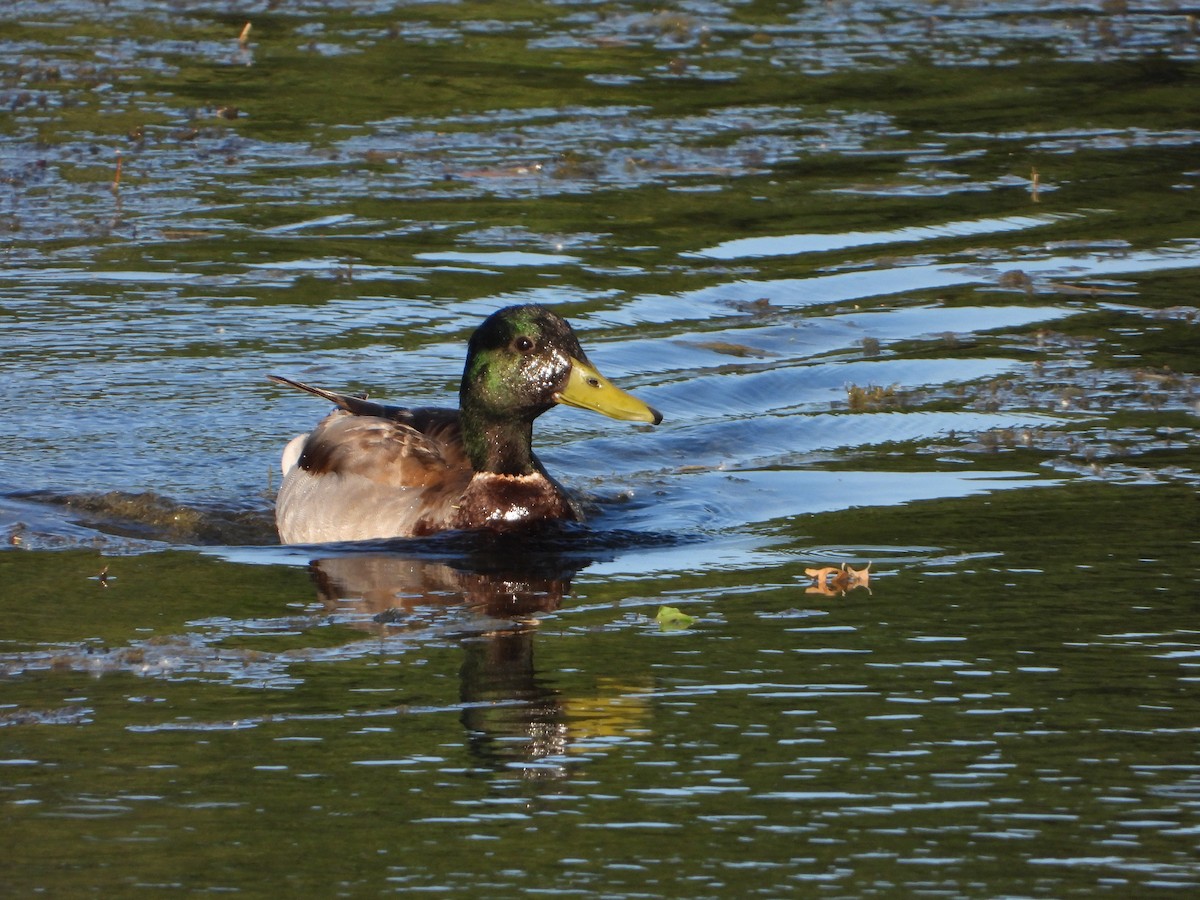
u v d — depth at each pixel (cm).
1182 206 2070
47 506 1285
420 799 798
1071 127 2397
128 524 1259
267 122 2384
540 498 1249
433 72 2633
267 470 1379
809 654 973
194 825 773
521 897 707
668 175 2194
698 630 1020
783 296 1794
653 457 1412
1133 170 2211
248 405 1506
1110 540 1160
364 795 802
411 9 3019
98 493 1312
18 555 1177
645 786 809
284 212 2034
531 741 859
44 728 878
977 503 1257
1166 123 2412
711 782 812
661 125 2397
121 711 901
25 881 722
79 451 1395
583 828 769
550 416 1528
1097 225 2011
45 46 2722
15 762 838
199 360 1606
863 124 2412
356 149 2277
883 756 838
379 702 914
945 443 1408
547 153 2264
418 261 1883
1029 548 1152
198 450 1410
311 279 1823
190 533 1252
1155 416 1457
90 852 749
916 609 1042
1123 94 2553
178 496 1316
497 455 1254
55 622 1039
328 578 1145
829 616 1037
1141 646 973
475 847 751
